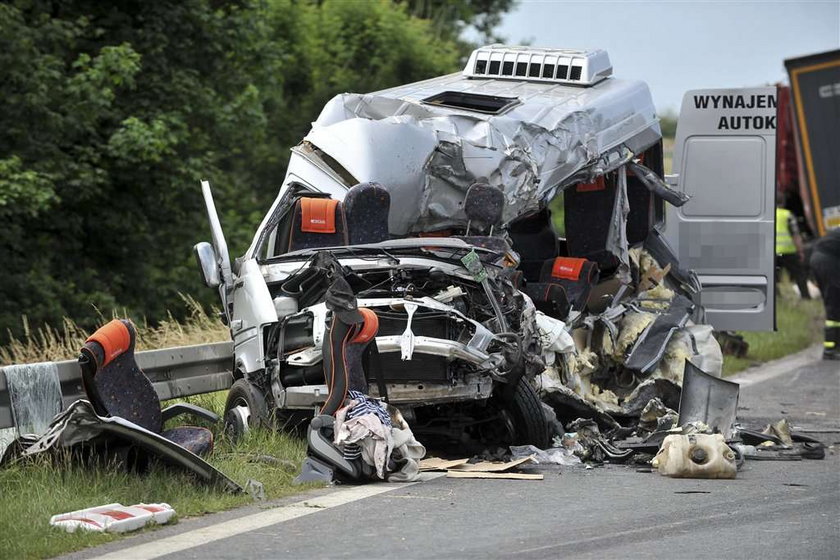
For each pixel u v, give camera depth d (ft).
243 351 81.97
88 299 192.65
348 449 70.59
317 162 90.02
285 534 56.70
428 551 53.26
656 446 79.61
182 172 205.05
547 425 81.30
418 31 293.64
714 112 121.90
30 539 54.03
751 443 87.61
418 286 81.82
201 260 86.22
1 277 186.80
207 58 217.77
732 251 121.19
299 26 277.03
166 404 89.20
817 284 163.94
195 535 56.39
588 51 111.14
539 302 95.30
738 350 157.89
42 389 70.33
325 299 71.72
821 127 195.31
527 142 94.68
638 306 104.17
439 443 87.92
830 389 129.80
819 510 63.77
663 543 55.42
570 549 53.98
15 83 186.50
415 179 89.81
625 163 106.01
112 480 64.34
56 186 191.01
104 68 189.37
